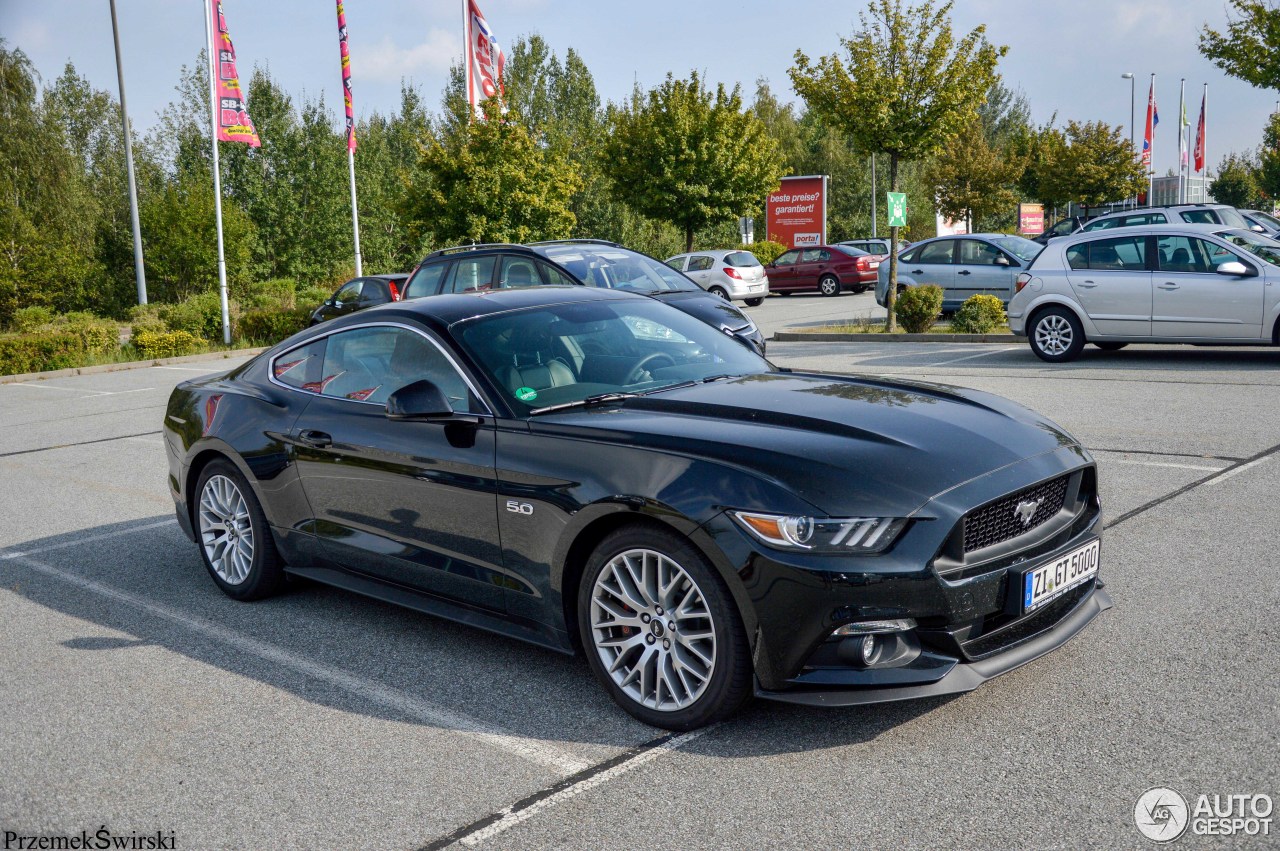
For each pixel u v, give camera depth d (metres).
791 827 2.85
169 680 4.22
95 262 38.34
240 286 37.84
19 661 4.52
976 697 3.61
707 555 3.30
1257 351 12.05
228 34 22.39
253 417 5.08
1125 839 2.69
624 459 3.58
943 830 2.79
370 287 18.22
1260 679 3.59
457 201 27.03
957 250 18.66
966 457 3.48
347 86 25.31
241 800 3.20
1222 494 6.02
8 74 39.22
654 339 4.69
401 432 4.34
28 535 6.90
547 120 61.03
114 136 58.19
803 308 24.92
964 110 16.23
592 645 3.71
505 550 3.93
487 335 4.39
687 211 32.84
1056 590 3.54
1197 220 19.31
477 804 3.09
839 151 58.16
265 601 5.26
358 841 2.92
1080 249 12.09
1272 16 18.47
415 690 4.00
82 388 16.47
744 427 3.64
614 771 3.25
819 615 3.15
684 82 33.00
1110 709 3.44
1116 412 8.74
